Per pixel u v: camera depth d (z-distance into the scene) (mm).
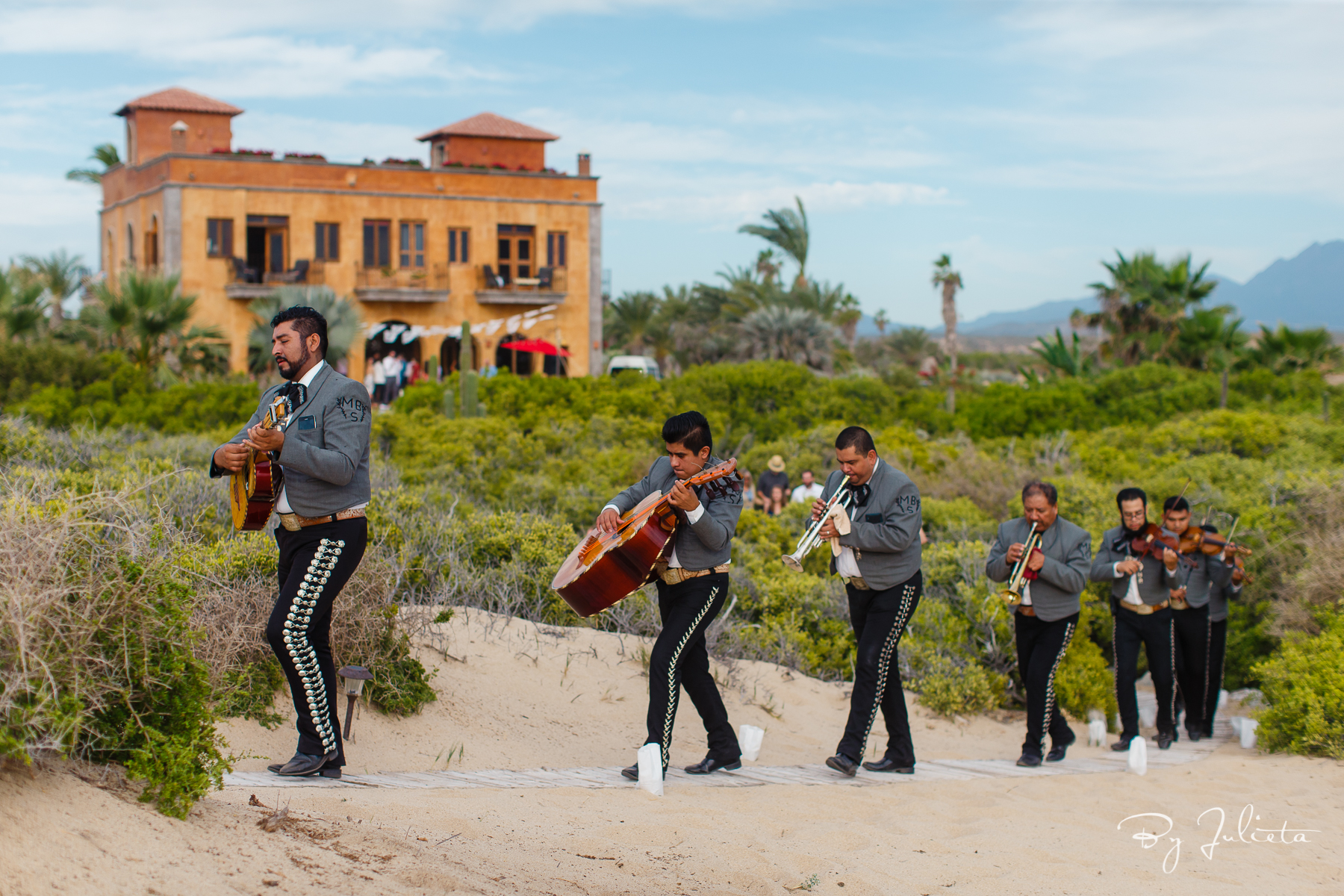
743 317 55531
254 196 35188
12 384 20391
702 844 4348
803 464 17875
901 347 83250
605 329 65250
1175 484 13445
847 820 5113
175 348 28906
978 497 14578
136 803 3377
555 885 3641
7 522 3340
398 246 37094
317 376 4742
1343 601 9047
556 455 17484
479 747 5902
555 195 38812
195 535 6953
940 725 8523
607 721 6816
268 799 4141
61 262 36375
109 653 3463
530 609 8625
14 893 2650
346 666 5539
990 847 4820
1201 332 40750
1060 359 42688
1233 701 10680
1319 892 4473
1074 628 7449
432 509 9859
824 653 9383
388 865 3482
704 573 5609
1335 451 17578
